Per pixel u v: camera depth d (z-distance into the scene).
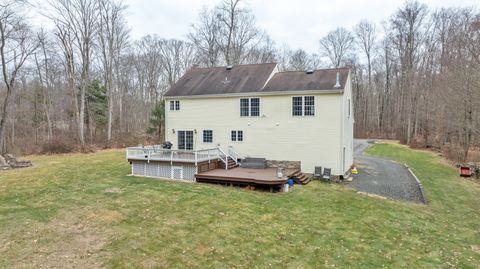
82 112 28.47
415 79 37.34
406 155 27.66
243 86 18.70
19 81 32.94
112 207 10.34
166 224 8.98
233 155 18.64
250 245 7.87
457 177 17.80
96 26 29.98
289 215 10.33
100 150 27.72
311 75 18.42
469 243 8.66
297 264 7.03
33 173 16.48
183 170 15.59
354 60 53.50
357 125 53.97
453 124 24.14
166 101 20.31
